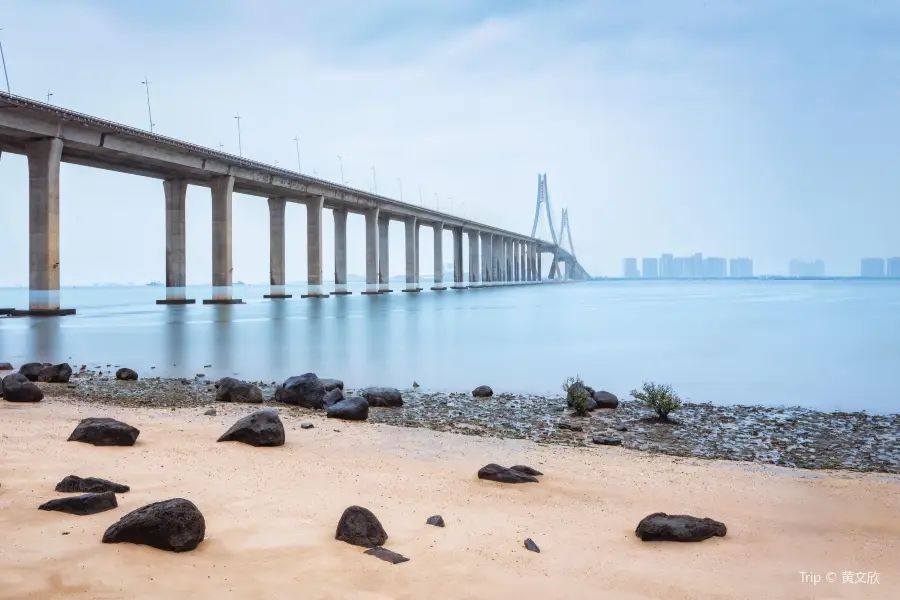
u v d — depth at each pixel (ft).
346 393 58.80
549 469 32.14
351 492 25.35
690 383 74.02
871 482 31.17
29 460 27.32
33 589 14.98
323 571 17.07
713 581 18.19
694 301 332.80
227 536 19.30
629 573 18.49
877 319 193.36
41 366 66.59
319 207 326.03
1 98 156.25
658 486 29.30
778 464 36.73
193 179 262.06
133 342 116.26
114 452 29.94
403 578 17.06
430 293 447.83
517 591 16.76
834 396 65.21
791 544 21.59
